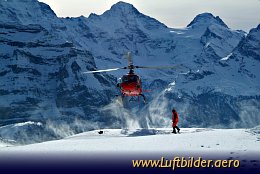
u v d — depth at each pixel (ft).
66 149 250.78
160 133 324.19
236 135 261.85
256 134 259.60
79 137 319.68
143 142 259.39
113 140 276.62
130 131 331.16
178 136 272.51
